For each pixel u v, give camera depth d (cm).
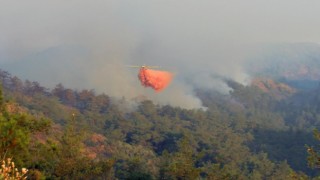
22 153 4031
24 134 3080
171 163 8931
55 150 6294
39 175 5319
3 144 2928
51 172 6619
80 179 7075
